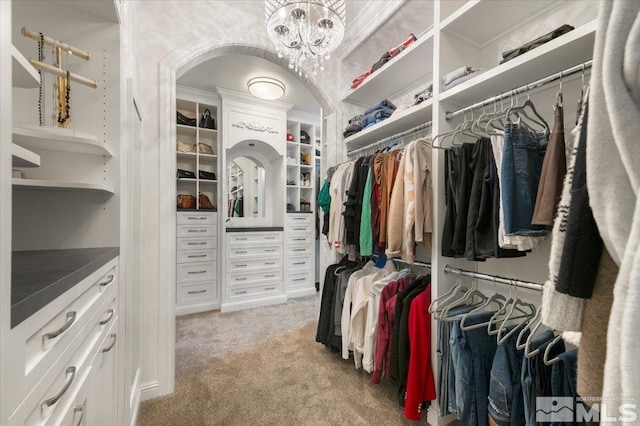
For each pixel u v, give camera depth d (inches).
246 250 133.0
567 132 48.6
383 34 81.4
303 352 86.4
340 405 61.8
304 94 133.1
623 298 12.9
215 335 99.3
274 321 113.3
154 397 64.2
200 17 72.0
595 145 15.1
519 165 41.1
